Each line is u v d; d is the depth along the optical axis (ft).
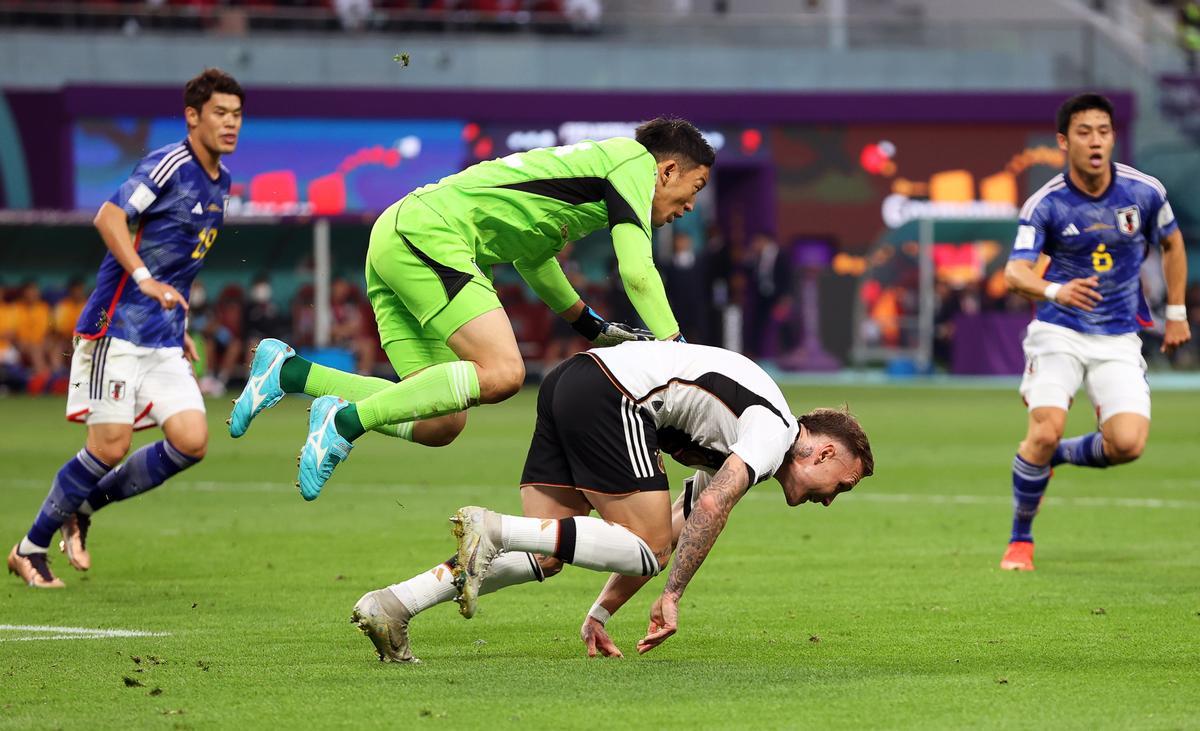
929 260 333.62
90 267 306.55
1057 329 86.48
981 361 329.11
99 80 309.01
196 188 80.38
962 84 344.49
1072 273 87.61
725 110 331.77
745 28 337.93
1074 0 384.06
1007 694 51.34
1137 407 85.97
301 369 64.59
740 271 334.44
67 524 80.84
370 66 321.32
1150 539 97.66
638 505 56.24
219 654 59.62
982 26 345.31
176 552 92.84
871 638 63.16
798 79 338.75
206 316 286.05
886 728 46.29
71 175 304.30
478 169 65.72
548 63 329.11
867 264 343.05
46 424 204.85
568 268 311.88
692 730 46.06
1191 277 354.74
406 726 46.80
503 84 327.06
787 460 56.85
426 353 68.13
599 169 65.10
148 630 65.67
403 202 65.67
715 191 349.82
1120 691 51.85
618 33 334.44
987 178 342.23
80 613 70.44
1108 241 86.53
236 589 77.97
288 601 73.92
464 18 325.83
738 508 116.16
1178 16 381.81
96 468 79.97
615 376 56.24
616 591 59.36
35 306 287.48
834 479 56.85
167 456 81.25
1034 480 83.87
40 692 52.16
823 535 99.86
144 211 79.15
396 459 160.45
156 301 80.64
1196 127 353.51
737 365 56.54
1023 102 339.57
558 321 314.55
